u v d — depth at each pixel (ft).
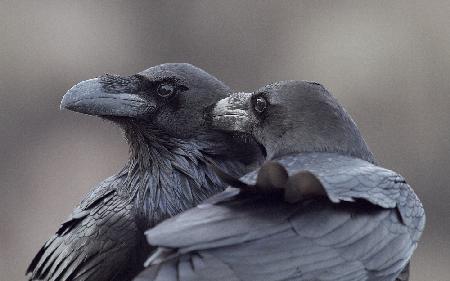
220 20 69.77
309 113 33.40
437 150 67.77
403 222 29.94
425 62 69.82
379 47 70.18
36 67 68.85
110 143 64.85
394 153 68.18
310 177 27.66
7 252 62.80
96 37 69.82
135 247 33.04
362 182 29.99
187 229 27.37
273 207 28.30
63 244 33.37
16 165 65.46
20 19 69.77
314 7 70.69
